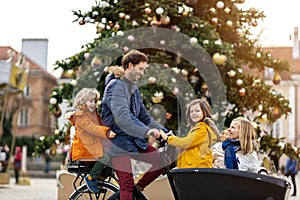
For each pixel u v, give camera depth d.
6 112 54.06
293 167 21.06
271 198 5.98
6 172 23.47
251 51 12.99
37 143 12.48
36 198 17.23
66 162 11.46
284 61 13.15
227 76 12.06
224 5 12.59
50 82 66.19
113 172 7.06
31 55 56.44
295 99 52.94
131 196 6.66
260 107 12.41
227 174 6.04
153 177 6.84
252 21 13.02
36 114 65.25
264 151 12.57
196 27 11.76
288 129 53.09
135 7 11.77
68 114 6.91
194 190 6.11
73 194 7.14
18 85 20.44
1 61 19.48
